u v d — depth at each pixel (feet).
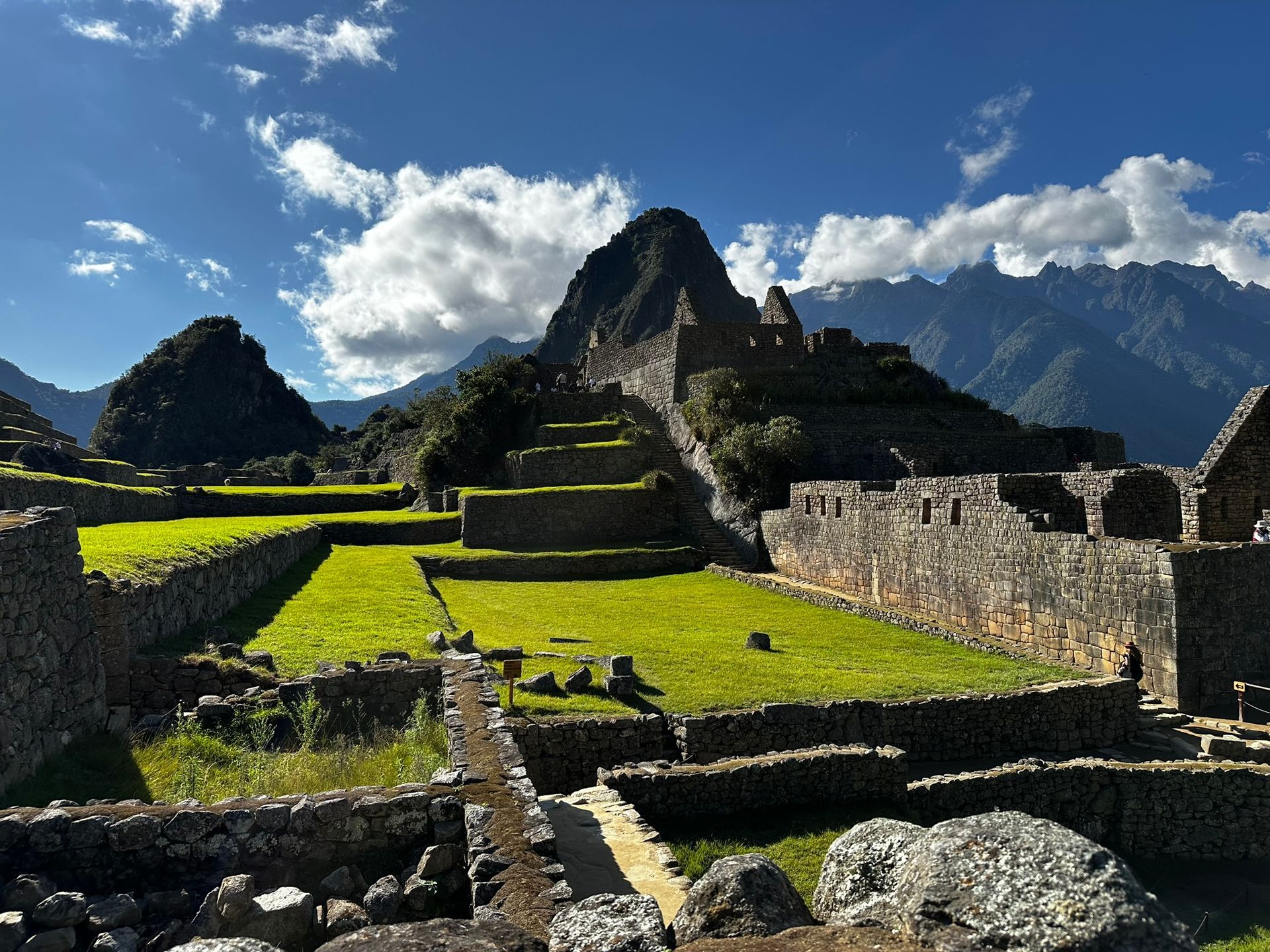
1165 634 52.54
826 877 14.71
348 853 21.06
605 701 44.65
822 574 100.22
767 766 36.19
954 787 38.73
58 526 31.22
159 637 44.52
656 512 131.85
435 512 143.33
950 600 76.28
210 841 20.02
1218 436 70.95
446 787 22.75
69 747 30.04
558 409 168.25
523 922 15.14
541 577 109.29
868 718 44.98
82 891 18.92
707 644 62.95
